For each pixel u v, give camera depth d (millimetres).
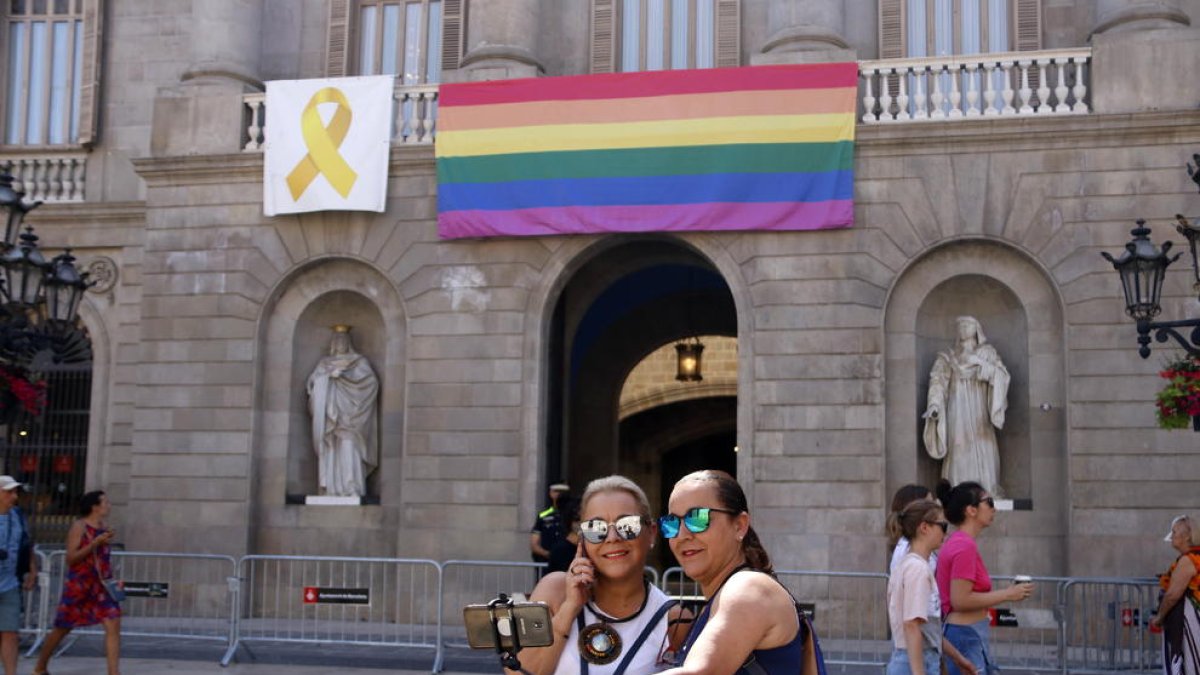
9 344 15375
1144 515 17859
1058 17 20469
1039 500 18609
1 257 15219
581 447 25094
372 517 20641
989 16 20766
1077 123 18531
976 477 18781
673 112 19656
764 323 19281
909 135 19062
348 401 21000
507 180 20094
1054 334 18781
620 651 5398
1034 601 18344
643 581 5617
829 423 18875
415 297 20547
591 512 5445
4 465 23562
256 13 22312
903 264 18984
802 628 4719
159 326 21328
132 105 23781
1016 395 19141
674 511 4902
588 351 25406
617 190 19688
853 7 20953
